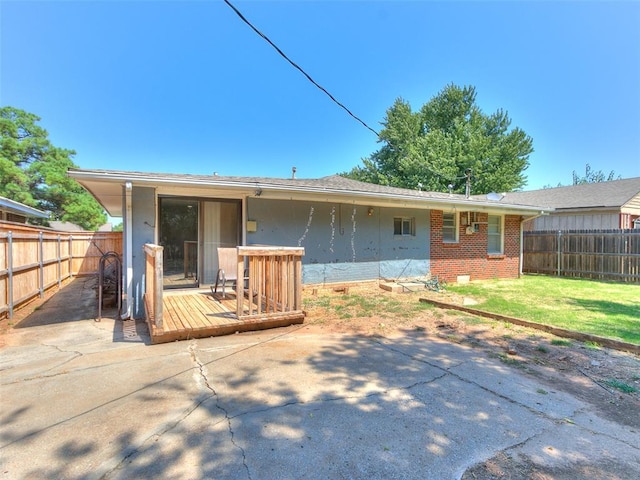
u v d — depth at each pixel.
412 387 3.31
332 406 2.93
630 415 2.80
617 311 6.59
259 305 5.36
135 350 4.47
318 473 2.09
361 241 9.47
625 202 15.05
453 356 4.19
